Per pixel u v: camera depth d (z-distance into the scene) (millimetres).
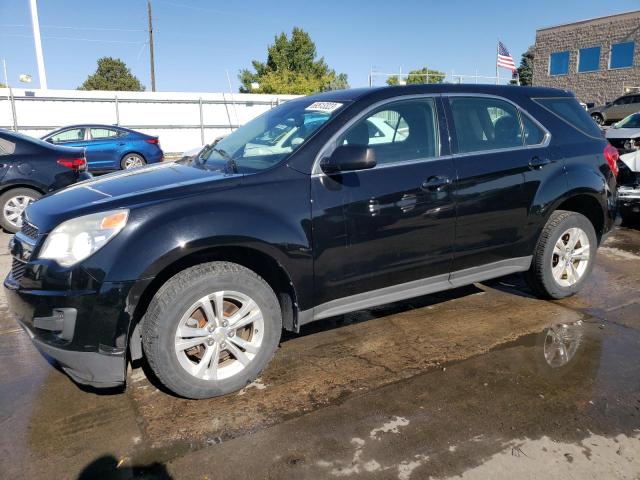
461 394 3008
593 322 4031
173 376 2816
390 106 3535
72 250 2703
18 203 7410
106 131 14812
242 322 2982
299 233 3059
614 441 2566
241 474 2363
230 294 2920
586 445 2539
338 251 3217
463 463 2418
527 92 4254
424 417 2783
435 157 3613
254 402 2951
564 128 4289
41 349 2771
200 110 23000
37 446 2576
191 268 2855
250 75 47750
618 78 30609
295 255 3055
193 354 3080
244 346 3004
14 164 7234
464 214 3676
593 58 31859
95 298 2635
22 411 2881
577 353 3504
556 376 3199
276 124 3748
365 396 2998
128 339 2750
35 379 3234
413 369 3314
